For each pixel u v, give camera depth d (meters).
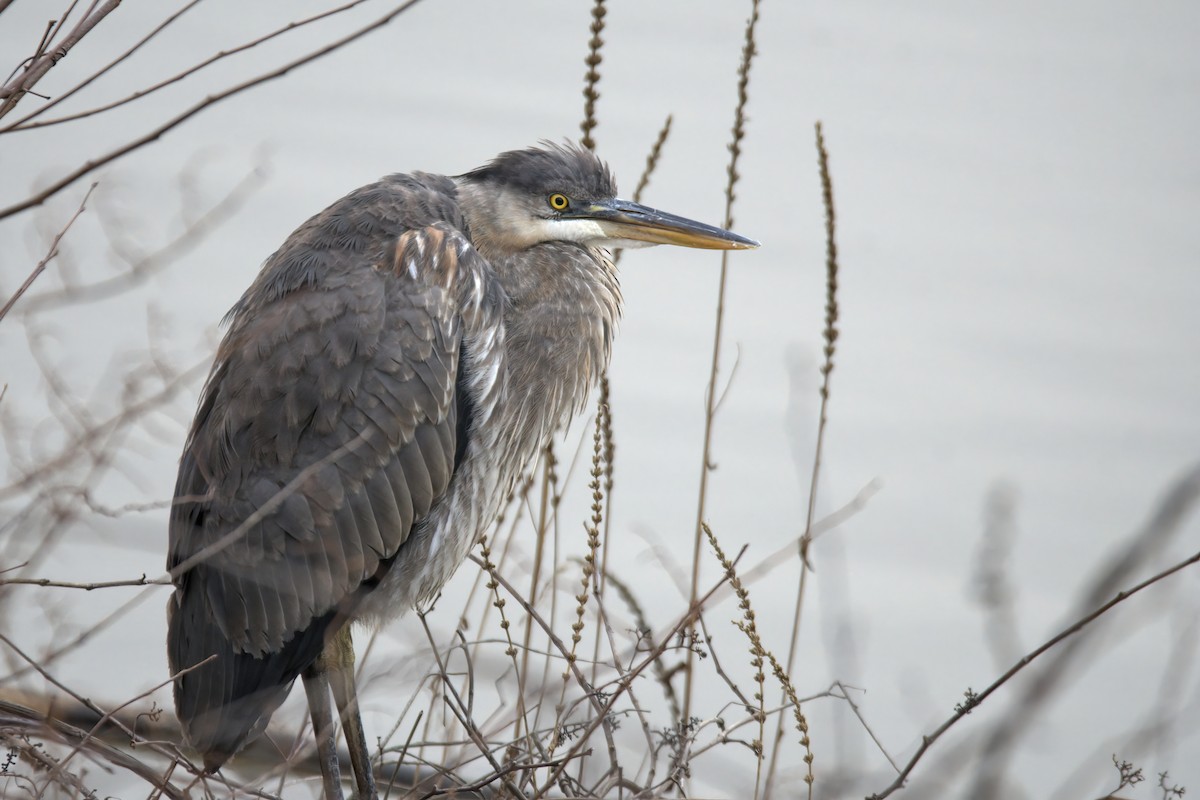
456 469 8.80
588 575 7.48
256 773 7.95
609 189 9.92
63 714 6.78
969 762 4.27
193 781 5.69
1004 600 4.71
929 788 4.29
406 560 8.66
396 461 8.20
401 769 8.40
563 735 6.89
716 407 8.61
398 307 8.28
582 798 6.46
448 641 9.16
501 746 6.93
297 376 8.02
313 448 8.01
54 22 5.24
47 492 5.16
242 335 8.25
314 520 7.95
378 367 8.13
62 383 8.86
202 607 7.99
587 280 9.79
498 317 9.01
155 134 4.89
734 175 9.69
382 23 4.99
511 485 9.53
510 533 8.71
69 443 7.39
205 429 8.14
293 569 7.92
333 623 8.02
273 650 7.96
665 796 6.93
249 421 7.98
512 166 9.82
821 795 6.55
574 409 9.89
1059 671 3.38
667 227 9.76
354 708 7.58
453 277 8.58
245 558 7.89
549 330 9.55
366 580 8.37
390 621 8.82
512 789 6.57
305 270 8.37
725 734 6.84
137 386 7.10
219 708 7.67
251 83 4.94
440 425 8.37
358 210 8.70
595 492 7.60
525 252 9.72
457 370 8.66
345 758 8.74
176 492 8.32
